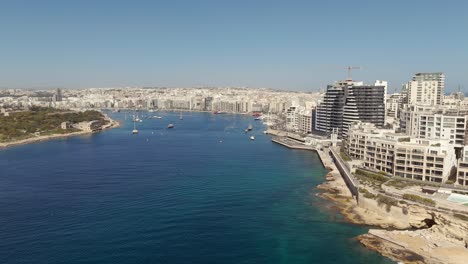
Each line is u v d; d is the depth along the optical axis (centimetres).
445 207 15438
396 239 14300
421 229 15425
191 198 19912
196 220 16638
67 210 17675
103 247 13750
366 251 13725
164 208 18162
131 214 17225
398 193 18000
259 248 14012
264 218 17062
